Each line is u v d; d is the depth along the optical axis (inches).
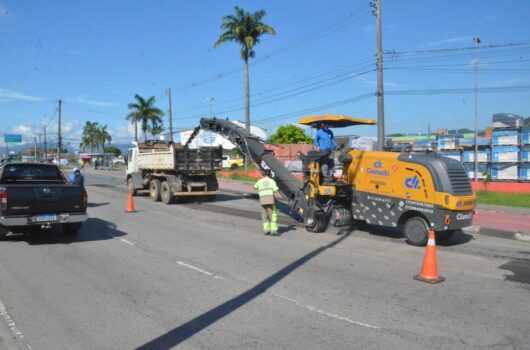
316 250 374.6
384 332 197.5
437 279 280.2
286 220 557.3
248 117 1408.7
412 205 395.5
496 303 238.4
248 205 725.9
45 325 204.8
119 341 187.2
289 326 203.9
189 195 757.3
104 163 2659.9
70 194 402.3
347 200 462.9
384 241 418.0
